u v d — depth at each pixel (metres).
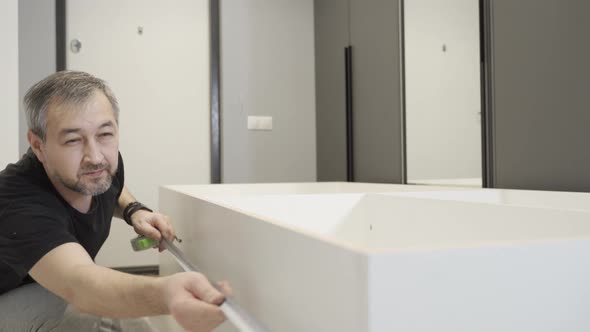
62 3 2.96
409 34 2.43
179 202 1.23
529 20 1.71
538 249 0.43
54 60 2.90
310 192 2.02
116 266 3.08
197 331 0.60
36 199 0.94
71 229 1.08
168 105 3.22
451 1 2.12
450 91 2.13
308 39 3.52
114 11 3.10
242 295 0.70
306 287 0.49
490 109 1.90
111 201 1.29
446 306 0.40
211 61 3.28
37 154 0.99
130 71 3.14
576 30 1.52
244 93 3.34
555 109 1.61
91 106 0.91
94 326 1.17
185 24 3.25
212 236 0.88
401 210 1.14
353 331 0.40
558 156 1.60
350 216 1.24
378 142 2.75
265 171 3.39
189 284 0.60
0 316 1.07
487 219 0.90
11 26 2.33
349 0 3.04
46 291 1.15
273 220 0.61
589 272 0.45
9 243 0.84
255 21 3.38
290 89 3.47
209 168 3.31
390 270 0.38
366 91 2.87
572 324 0.44
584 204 1.10
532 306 0.43
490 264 0.41
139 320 1.80
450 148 2.12
